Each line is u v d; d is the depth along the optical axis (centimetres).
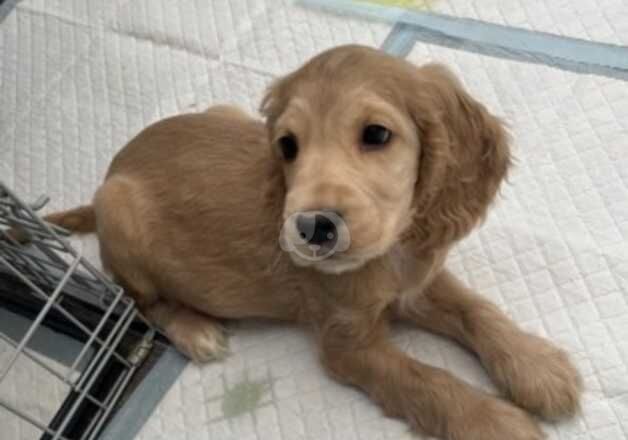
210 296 57
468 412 49
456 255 59
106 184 58
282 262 52
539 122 65
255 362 57
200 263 55
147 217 56
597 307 54
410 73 45
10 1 88
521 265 57
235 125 56
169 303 61
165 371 58
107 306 60
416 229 49
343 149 42
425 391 50
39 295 57
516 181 62
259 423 54
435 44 71
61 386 61
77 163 73
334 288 51
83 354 56
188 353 58
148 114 75
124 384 59
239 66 75
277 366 56
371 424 52
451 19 73
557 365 50
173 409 56
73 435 57
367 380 52
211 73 76
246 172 53
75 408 55
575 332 53
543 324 54
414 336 56
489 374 53
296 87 44
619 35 68
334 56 44
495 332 52
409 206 46
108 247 57
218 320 60
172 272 57
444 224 49
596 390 51
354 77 43
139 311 61
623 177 60
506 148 50
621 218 58
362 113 42
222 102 73
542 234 58
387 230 43
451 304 54
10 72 82
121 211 56
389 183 43
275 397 55
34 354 61
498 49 70
